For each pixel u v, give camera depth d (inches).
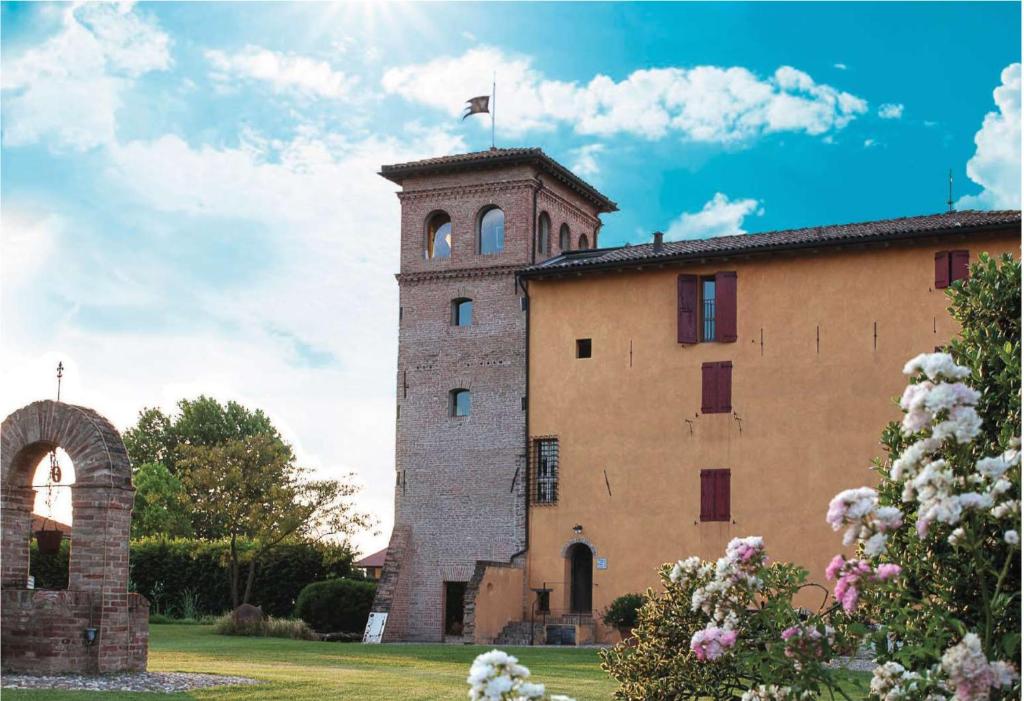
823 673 344.8
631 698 495.2
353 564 1941.4
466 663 1014.4
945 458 341.1
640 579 1423.5
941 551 383.6
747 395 1398.9
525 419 1525.6
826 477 1348.4
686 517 1411.2
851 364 1353.3
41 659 764.6
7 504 808.3
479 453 1551.4
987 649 323.9
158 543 1924.2
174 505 2662.4
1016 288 443.5
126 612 782.5
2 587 792.3
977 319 448.8
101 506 773.9
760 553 359.3
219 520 1834.4
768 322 1400.1
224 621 1461.6
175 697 657.0
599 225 1800.0
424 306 1617.9
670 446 1430.9
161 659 950.4
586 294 1508.4
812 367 1370.6
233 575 1798.7
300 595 1606.8
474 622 1380.4
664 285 1462.8
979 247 1307.8
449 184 1622.8
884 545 302.0
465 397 1587.1
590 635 1423.5
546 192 1620.3
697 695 484.7
